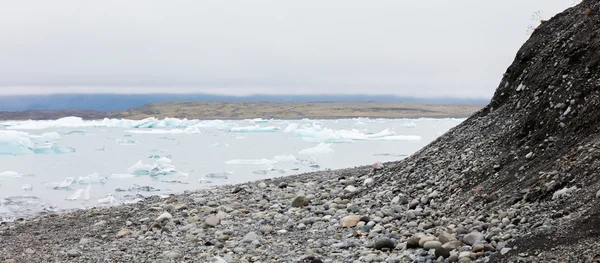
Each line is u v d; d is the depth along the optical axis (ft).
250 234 36.88
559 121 33.65
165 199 62.23
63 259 35.86
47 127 296.51
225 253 33.71
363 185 51.21
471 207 32.17
